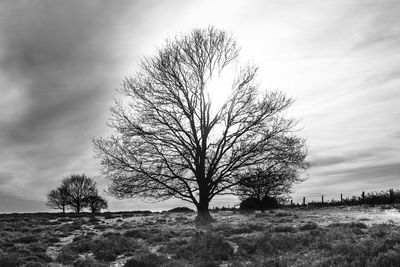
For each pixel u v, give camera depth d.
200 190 36.69
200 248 17.31
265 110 37.28
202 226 27.97
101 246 19.58
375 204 45.47
